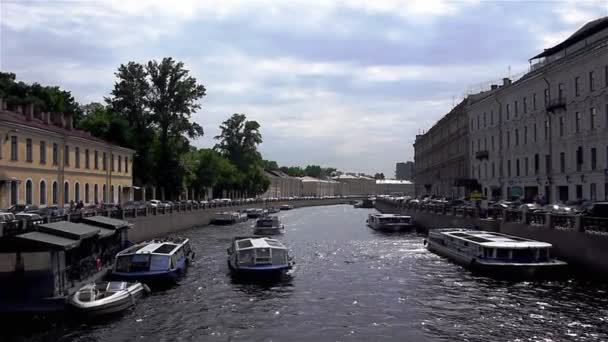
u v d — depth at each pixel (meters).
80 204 49.75
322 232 66.62
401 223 67.31
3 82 71.25
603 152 44.97
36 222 29.58
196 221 73.06
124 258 30.08
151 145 77.31
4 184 44.50
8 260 23.88
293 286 30.64
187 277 33.22
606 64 44.44
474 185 75.38
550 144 54.09
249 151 123.81
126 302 24.31
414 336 21.20
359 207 154.25
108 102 77.12
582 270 28.94
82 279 26.88
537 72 56.22
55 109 75.75
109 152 66.88
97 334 21.28
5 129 44.69
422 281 31.53
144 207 52.06
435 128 109.62
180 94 75.62
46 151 51.66
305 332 21.94
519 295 26.95
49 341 20.33
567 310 23.78
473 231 41.53
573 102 49.56
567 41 55.22
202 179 98.69
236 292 29.02
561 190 52.34
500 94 66.44
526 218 36.47
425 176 126.12
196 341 20.75
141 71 76.19
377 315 24.31
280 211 129.50
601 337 20.23
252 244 34.25
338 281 32.06
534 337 20.52
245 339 21.05
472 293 27.88
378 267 37.03
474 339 20.59
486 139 72.25
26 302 22.88
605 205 30.17
